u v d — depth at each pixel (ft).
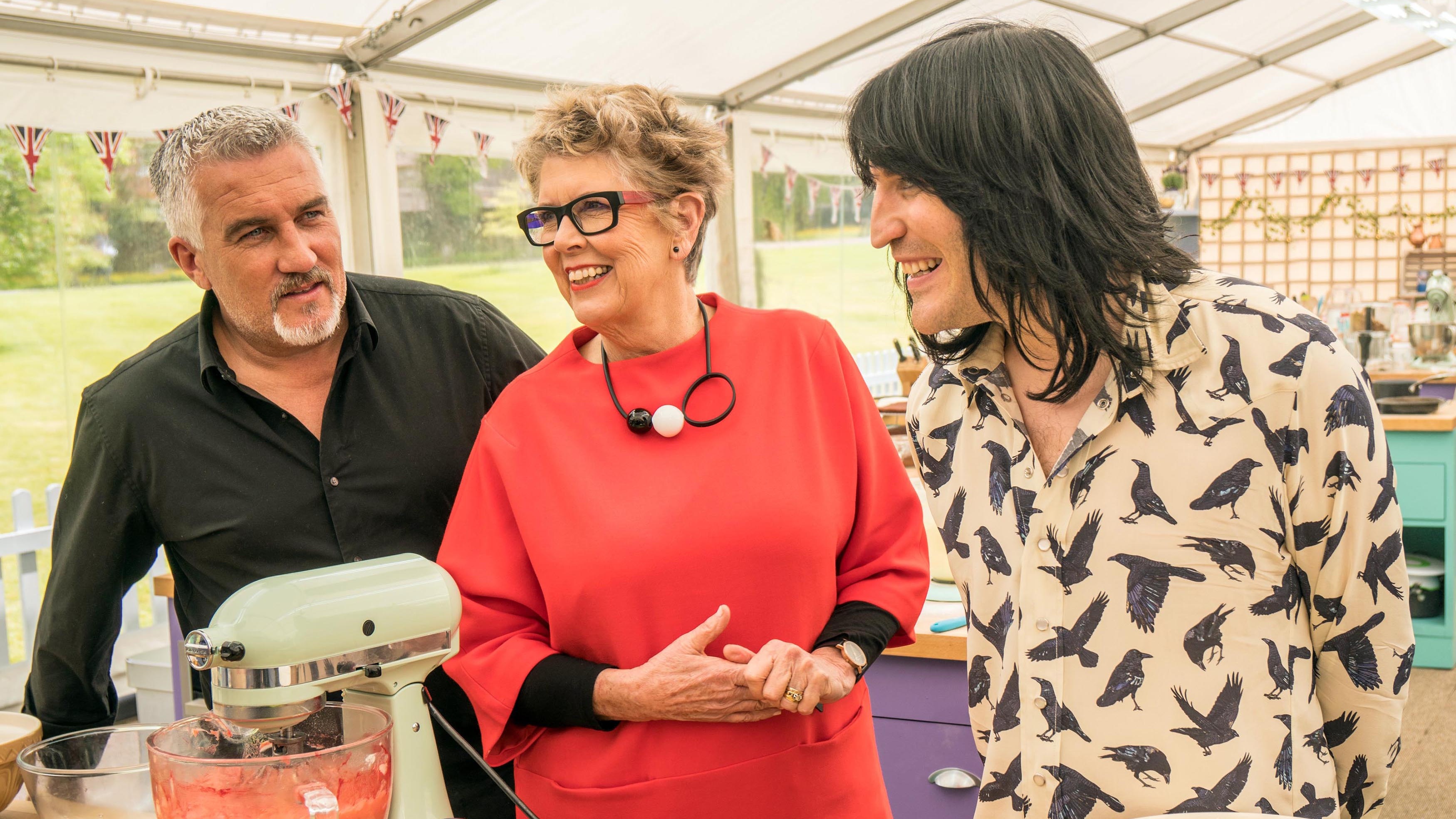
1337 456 3.21
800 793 3.95
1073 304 3.23
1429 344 18.83
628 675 3.75
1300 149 36.09
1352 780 3.56
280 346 4.63
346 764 2.93
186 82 12.24
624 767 3.88
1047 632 3.52
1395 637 3.34
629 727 3.87
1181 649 3.36
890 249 3.55
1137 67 27.50
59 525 4.83
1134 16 23.75
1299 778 3.31
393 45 13.83
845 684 3.83
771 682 3.56
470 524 4.23
